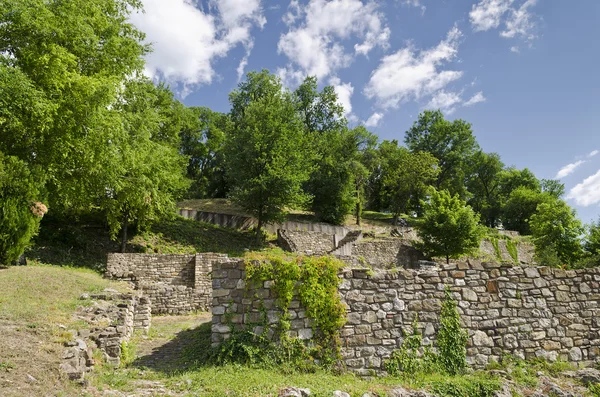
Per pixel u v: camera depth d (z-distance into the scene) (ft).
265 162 97.09
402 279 30.01
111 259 62.03
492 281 31.24
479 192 214.69
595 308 32.17
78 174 55.52
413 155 152.56
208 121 174.09
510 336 30.25
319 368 26.61
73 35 46.26
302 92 161.27
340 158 136.98
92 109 46.50
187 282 64.59
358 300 28.84
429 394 24.08
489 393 25.13
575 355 30.63
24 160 45.27
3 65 39.47
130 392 19.42
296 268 28.27
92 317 27.71
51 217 72.38
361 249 101.04
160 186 77.56
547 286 32.01
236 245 91.91
